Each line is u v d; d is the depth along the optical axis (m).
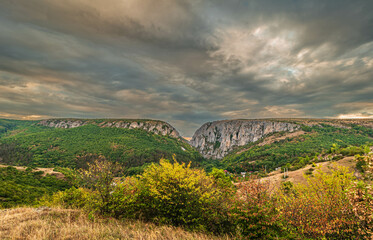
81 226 6.65
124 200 8.91
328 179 7.33
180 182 8.59
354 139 153.50
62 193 16.28
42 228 6.07
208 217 8.67
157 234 6.78
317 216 6.70
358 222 6.14
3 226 6.29
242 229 7.17
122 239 5.96
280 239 6.49
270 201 7.12
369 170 7.23
